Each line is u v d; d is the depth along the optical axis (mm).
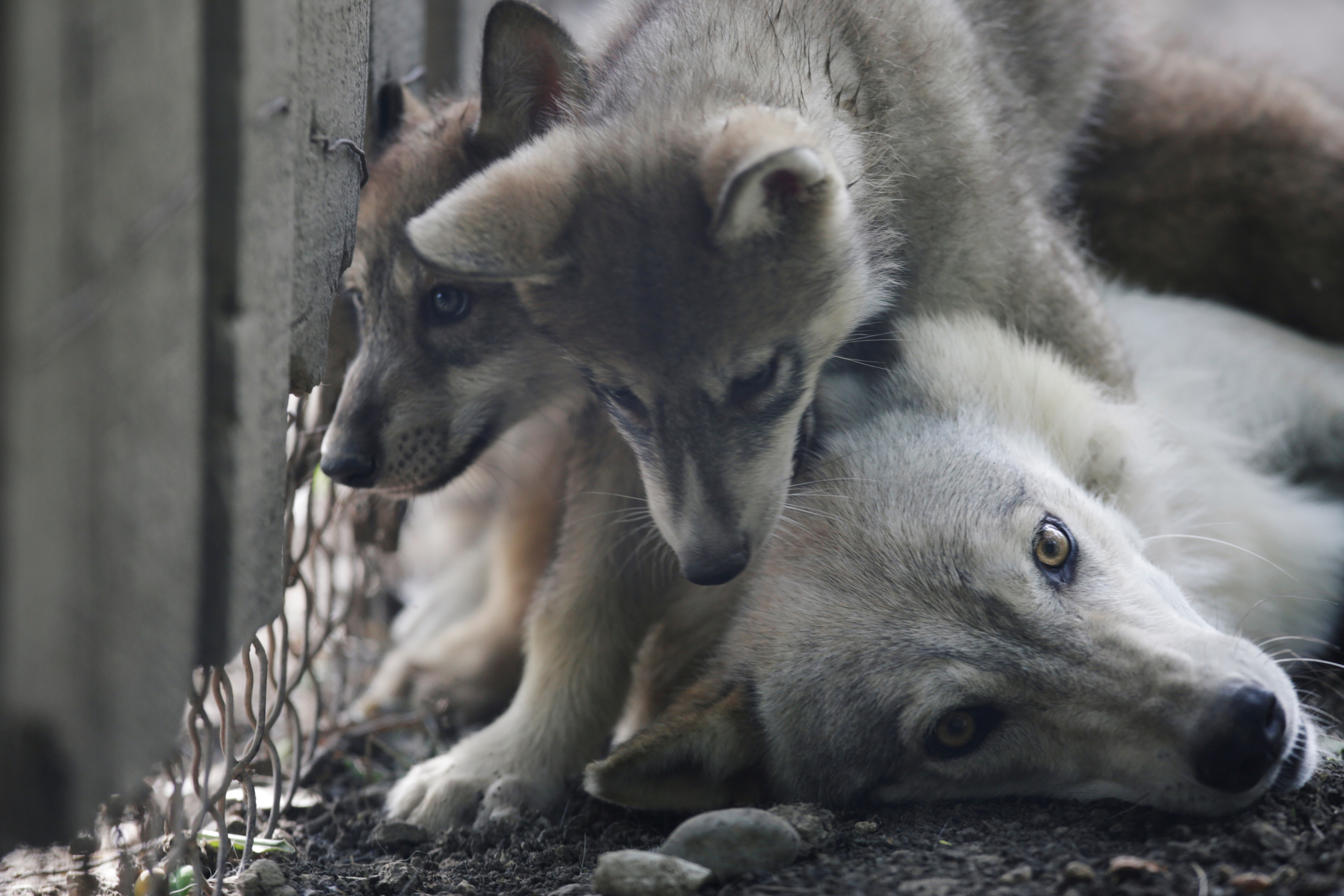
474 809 6574
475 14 9766
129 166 3258
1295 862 4492
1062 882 4531
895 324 7219
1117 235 9219
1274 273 8898
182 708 3924
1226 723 4930
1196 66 9844
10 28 2676
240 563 4129
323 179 5004
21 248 2766
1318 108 9203
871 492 6414
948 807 5789
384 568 9516
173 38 3477
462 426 7523
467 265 5902
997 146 7660
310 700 8656
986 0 8469
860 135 6895
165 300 3553
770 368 6250
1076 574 5941
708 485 6078
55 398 2979
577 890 5082
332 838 6344
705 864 4957
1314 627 7711
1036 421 7012
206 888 5137
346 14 5227
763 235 6020
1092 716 5371
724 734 5977
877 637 5914
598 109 6762
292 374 4969
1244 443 8086
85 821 3342
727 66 6652
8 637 2867
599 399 6750
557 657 7195
